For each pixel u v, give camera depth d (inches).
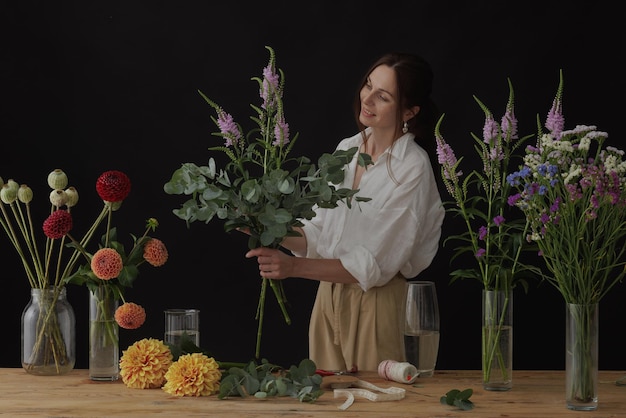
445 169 94.9
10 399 88.6
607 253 85.7
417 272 124.4
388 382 96.2
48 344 97.9
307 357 166.1
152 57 163.6
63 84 163.8
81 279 96.4
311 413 84.2
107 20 163.3
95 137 164.4
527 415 84.0
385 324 121.5
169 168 164.9
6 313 165.8
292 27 163.0
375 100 120.0
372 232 118.9
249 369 91.7
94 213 165.6
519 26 160.2
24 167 164.6
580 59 159.6
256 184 91.7
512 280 92.7
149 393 91.1
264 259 102.1
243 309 166.4
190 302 166.6
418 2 161.2
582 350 85.4
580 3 159.0
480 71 161.0
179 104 164.2
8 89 163.5
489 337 92.7
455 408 86.3
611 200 80.9
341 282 117.6
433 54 161.3
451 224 162.9
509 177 85.6
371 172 121.0
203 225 165.6
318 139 164.1
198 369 90.2
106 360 95.9
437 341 98.7
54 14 162.9
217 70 163.8
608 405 87.7
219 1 162.9
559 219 84.1
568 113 160.2
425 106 122.6
